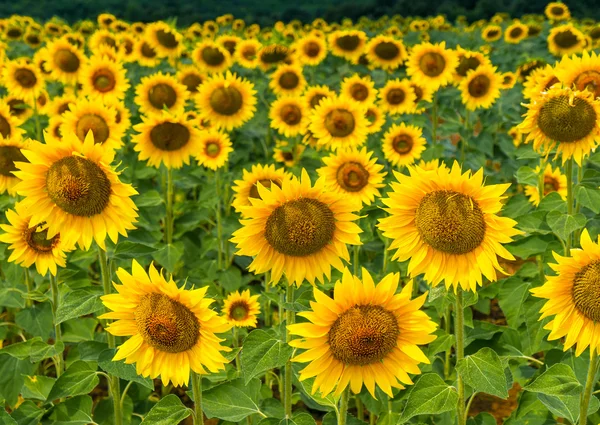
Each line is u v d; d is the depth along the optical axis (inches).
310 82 189.3
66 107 125.1
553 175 103.7
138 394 75.2
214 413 59.7
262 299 92.7
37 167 56.2
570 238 72.1
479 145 129.0
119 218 57.4
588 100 67.7
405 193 52.7
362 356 47.9
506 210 84.9
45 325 73.1
